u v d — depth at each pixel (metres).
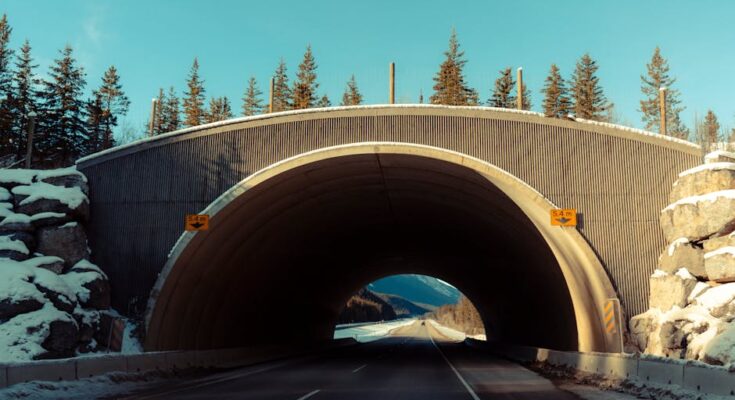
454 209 30.83
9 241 21.83
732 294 18.11
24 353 18.41
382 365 28.44
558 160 23.56
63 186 24.45
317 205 30.31
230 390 16.30
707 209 19.89
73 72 53.53
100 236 24.72
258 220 27.58
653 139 23.48
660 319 20.47
